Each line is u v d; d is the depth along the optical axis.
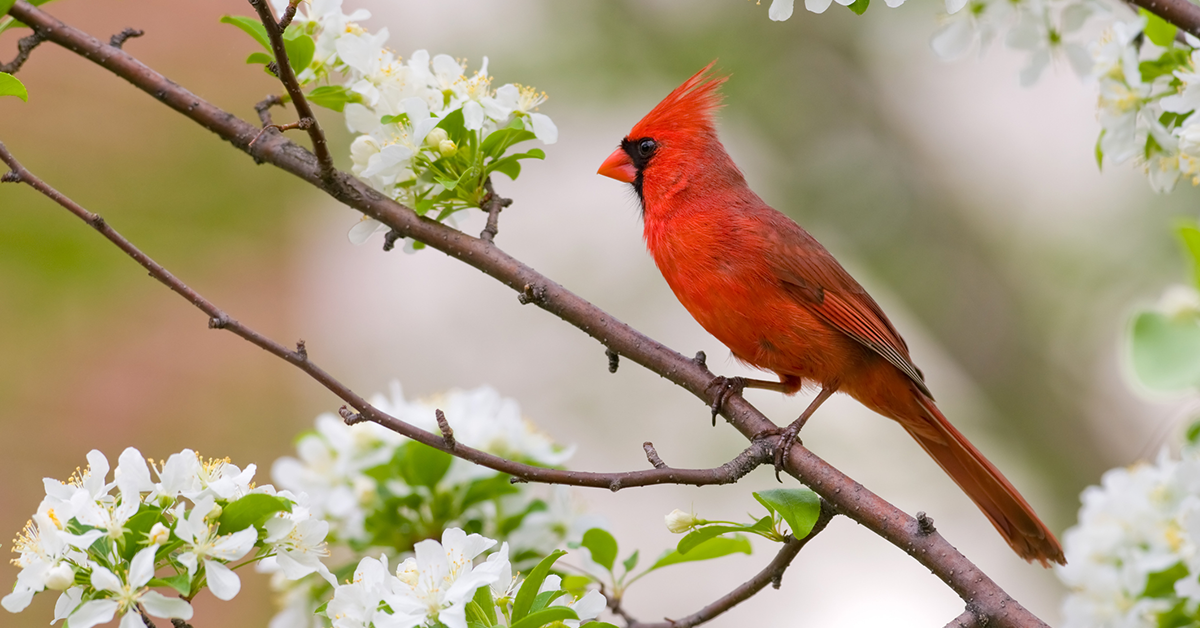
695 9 12.74
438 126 5.31
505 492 5.89
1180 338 5.41
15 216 11.76
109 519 3.73
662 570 11.60
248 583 10.83
